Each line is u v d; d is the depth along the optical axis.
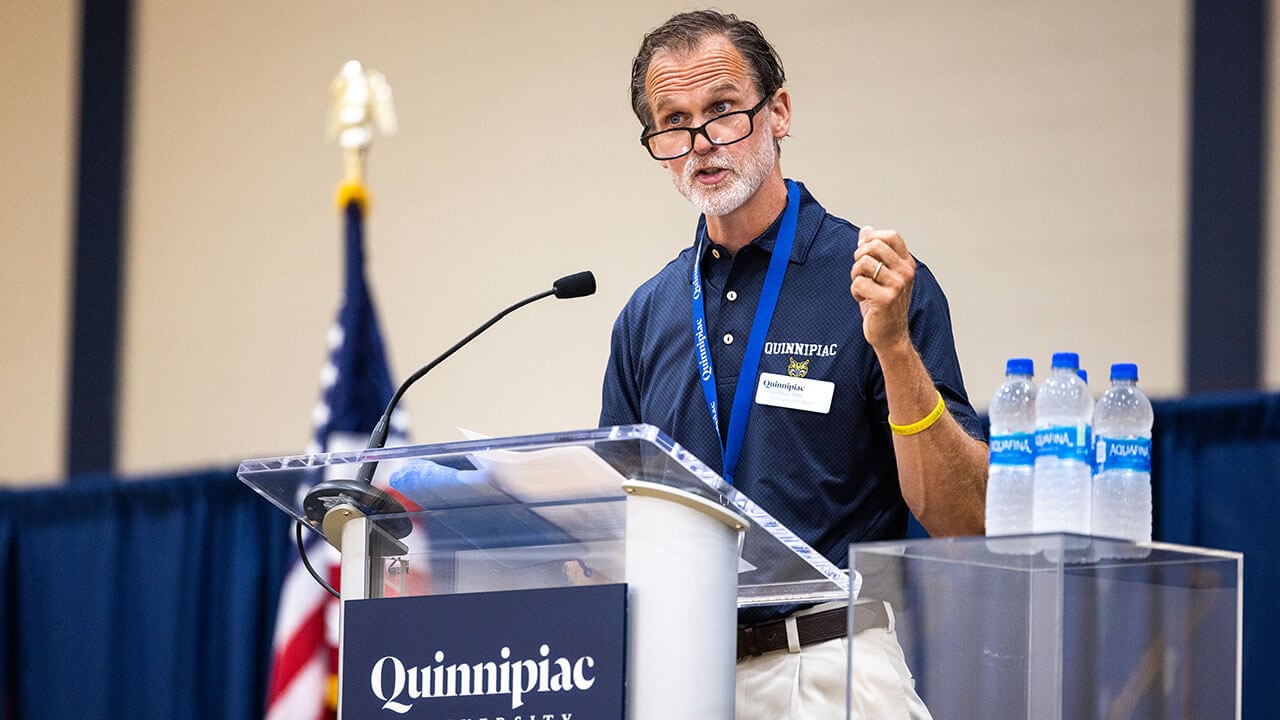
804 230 5.41
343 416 9.12
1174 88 9.91
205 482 11.12
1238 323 9.56
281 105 12.80
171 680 10.94
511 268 11.72
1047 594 3.67
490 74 12.05
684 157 5.27
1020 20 10.39
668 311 5.56
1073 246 10.05
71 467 13.05
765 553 4.04
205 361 12.78
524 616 3.78
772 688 4.77
